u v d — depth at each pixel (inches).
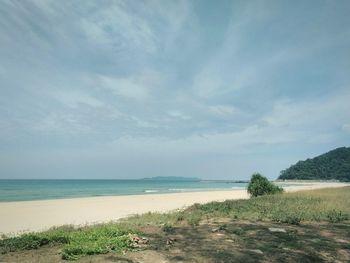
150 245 378.0
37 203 1255.5
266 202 887.1
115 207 1091.9
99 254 338.0
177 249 363.3
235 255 340.8
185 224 541.6
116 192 2463.1
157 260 318.7
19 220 789.9
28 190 2778.1
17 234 577.3
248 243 394.0
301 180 7519.7
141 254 336.2
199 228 498.0
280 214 627.2
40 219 804.0
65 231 483.5
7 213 926.4
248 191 1331.2
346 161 7632.9
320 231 480.7
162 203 1256.2
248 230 478.0
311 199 970.1
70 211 970.7
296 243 397.1
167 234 447.8
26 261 318.3
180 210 831.1
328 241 413.7
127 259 318.0
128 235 402.9
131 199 1496.1
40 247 380.5
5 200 1533.0
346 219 597.9
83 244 364.2
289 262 326.3
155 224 539.2
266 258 335.3
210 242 398.6
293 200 936.9
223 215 648.4
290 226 523.2
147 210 981.8
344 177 7037.4
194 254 342.3
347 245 394.0
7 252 357.7
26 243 382.0
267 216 627.2
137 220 597.9
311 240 417.4
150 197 1651.1
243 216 626.2
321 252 364.8
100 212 944.3
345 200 955.3
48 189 3024.1
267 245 385.4
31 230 636.1
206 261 319.0
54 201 1362.0
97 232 426.3
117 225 514.0
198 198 1563.7
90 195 1984.5
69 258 320.8
